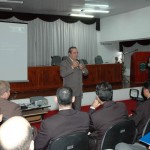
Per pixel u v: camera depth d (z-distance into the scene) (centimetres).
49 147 167
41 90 710
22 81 690
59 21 920
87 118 195
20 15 821
